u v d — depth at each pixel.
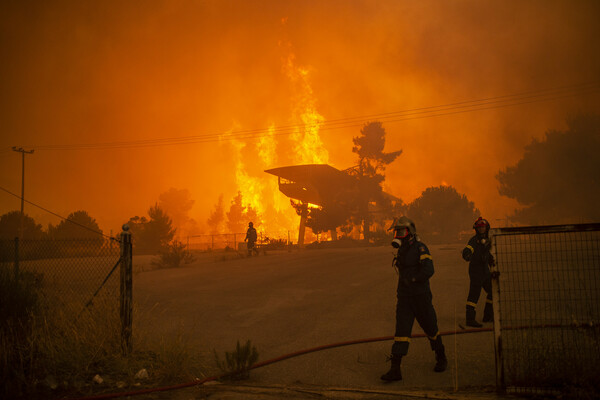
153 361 5.77
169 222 37.09
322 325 7.75
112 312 6.25
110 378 5.26
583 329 4.86
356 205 44.25
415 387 4.79
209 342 6.99
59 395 4.77
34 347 5.47
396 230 5.41
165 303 10.18
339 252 22.09
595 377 4.20
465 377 5.02
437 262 15.23
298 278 13.30
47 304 6.88
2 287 6.26
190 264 19.97
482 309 8.25
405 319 5.21
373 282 11.80
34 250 18.84
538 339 5.37
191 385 5.05
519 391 4.29
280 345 6.75
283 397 4.57
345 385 5.03
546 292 8.41
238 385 5.08
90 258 19.27
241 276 14.46
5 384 4.68
